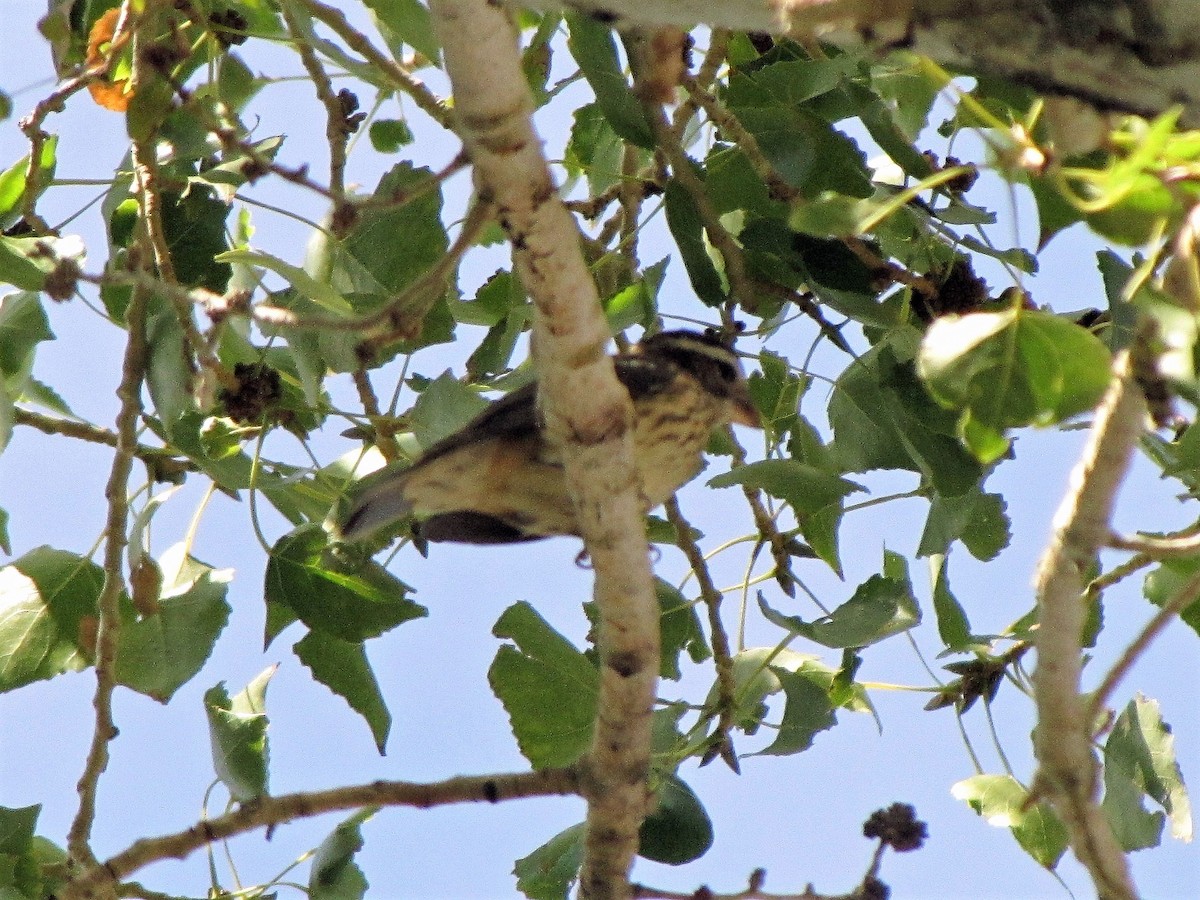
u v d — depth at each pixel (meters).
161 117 7.89
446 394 9.30
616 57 8.47
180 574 9.39
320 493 9.85
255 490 9.05
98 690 8.41
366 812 9.45
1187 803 9.10
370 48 8.29
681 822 8.98
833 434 9.09
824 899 7.72
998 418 5.73
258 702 9.39
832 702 9.59
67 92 8.33
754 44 9.92
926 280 9.02
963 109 7.42
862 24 5.32
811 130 8.67
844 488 8.58
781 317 9.95
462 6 5.53
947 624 9.99
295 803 7.86
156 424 9.23
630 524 6.89
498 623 8.93
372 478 9.26
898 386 8.68
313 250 9.30
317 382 9.10
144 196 8.42
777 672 9.41
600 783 7.68
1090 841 6.57
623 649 7.21
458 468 8.96
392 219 9.33
